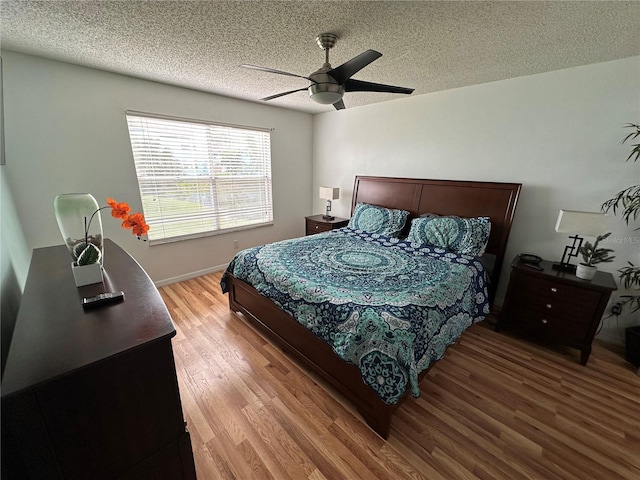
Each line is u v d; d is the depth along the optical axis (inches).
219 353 82.5
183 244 131.5
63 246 73.9
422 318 60.2
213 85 112.0
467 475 49.3
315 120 173.0
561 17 58.2
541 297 85.3
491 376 74.2
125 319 37.3
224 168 138.9
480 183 106.8
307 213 187.5
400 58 81.2
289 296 73.7
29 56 82.5
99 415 31.4
